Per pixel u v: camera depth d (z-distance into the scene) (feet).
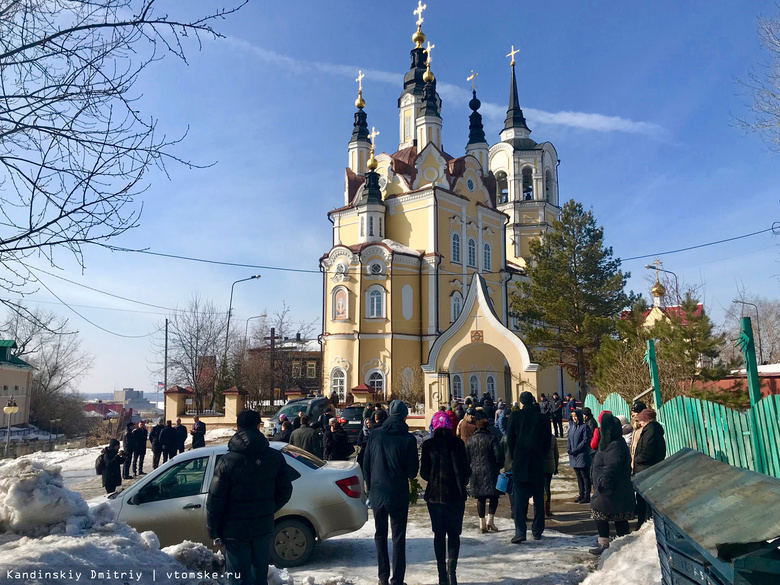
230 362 155.84
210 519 18.17
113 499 27.61
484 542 30.30
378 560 23.09
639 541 24.06
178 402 112.27
